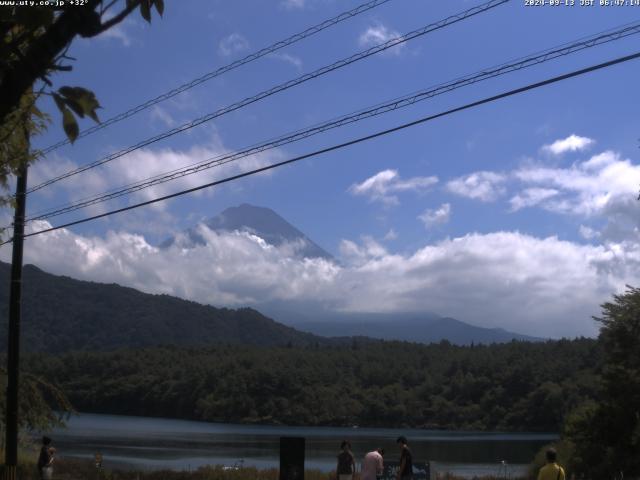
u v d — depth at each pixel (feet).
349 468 66.49
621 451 107.76
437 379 530.27
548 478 46.80
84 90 15.51
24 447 109.40
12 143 29.32
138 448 257.96
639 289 116.57
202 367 545.03
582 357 461.78
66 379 566.77
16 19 14.44
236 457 223.10
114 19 15.57
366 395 521.24
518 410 451.12
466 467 202.80
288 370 529.04
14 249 71.26
